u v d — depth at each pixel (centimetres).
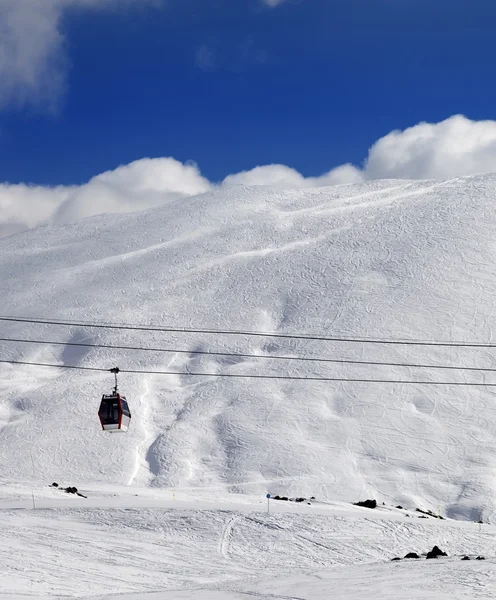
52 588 3612
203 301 18788
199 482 11431
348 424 12794
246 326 17275
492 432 12450
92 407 14338
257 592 2997
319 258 19538
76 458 12588
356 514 6359
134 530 5528
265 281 19112
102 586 3825
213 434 12938
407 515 7438
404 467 11544
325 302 17362
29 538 4953
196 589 3291
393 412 13100
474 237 18850
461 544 5653
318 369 14712
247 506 6425
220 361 16025
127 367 16300
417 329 15650
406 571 3312
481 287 16888
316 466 11538
